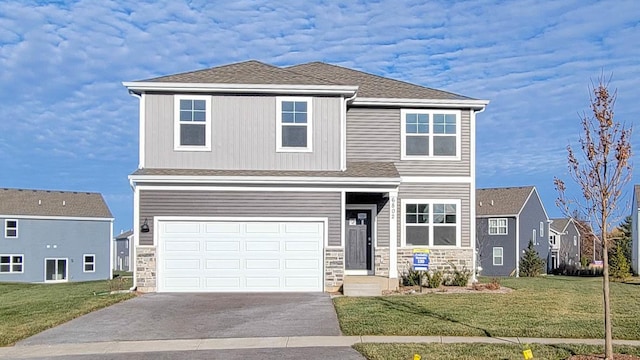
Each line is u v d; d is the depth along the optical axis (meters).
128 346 11.30
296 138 19.39
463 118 21.08
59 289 22.03
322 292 18.17
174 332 12.41
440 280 19.77
